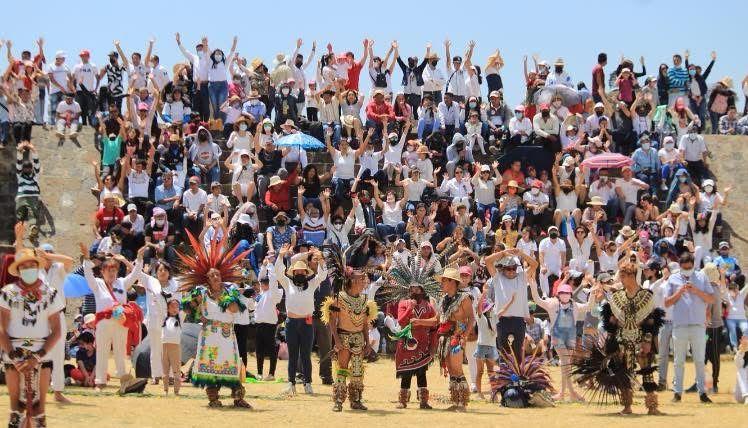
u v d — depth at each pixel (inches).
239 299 619.8
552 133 1207.6
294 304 702.5
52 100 1214.9
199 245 625.3
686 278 715.4
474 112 1212.5
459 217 1083.3
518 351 688.4
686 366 959.0
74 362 818.2
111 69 1210.6
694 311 710.5
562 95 1254.9
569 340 711.7
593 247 1107.9
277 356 909.2
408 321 637.9
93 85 1218.6
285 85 1239.5
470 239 1069.1
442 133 1209.4
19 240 548.7
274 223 1071.0
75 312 1007.6
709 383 842.2
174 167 1107.3
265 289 824.3
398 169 1163.3
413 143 1171.9
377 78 1298.0
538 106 1227.2
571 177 1167.0
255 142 1144.8
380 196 1152.8
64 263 523.8
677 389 716.0
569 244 1101.1
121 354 699.4
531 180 1148.5
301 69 1310.3
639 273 948.6
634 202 1161.4
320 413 604.4
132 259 1001.5
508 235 1076.5
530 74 1304.1
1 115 1143.6
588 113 1274.6
